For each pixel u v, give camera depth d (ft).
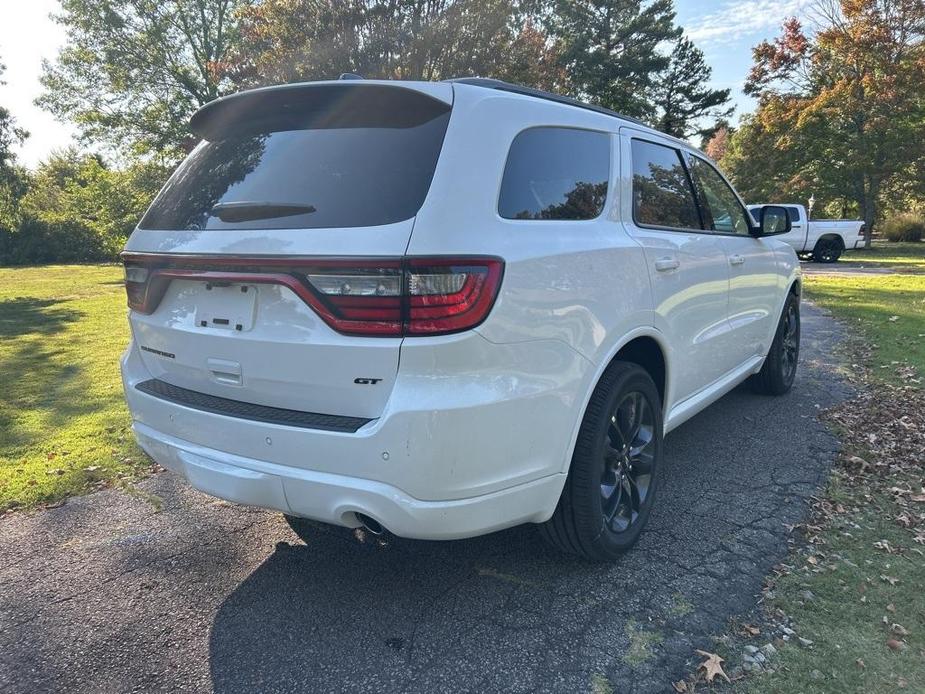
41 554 9.86
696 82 134.21
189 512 11.22
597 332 8.20
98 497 11.87
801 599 8.25
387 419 6.56
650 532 10.10
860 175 91.09
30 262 102.47
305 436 6.98
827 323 28.14
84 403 18.28
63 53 89.35
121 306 41.57
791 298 17.06
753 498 11.21
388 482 6.71
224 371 7.82
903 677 6.88
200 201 8.38
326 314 6.77
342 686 7.04
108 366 23.27
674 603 8.29
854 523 10.21
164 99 92.89
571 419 7.90
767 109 96.58
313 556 9.69
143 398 8.71
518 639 7.70
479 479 6.96
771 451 13.32
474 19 55.42
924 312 29.63
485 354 6.78
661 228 10.49
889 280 45.50
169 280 8.28
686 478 12.07
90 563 9.59
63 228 105.09
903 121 86.38
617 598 8.43
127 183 94.38
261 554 9.78
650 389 9.68
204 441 7.95
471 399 6.68
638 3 115.24
